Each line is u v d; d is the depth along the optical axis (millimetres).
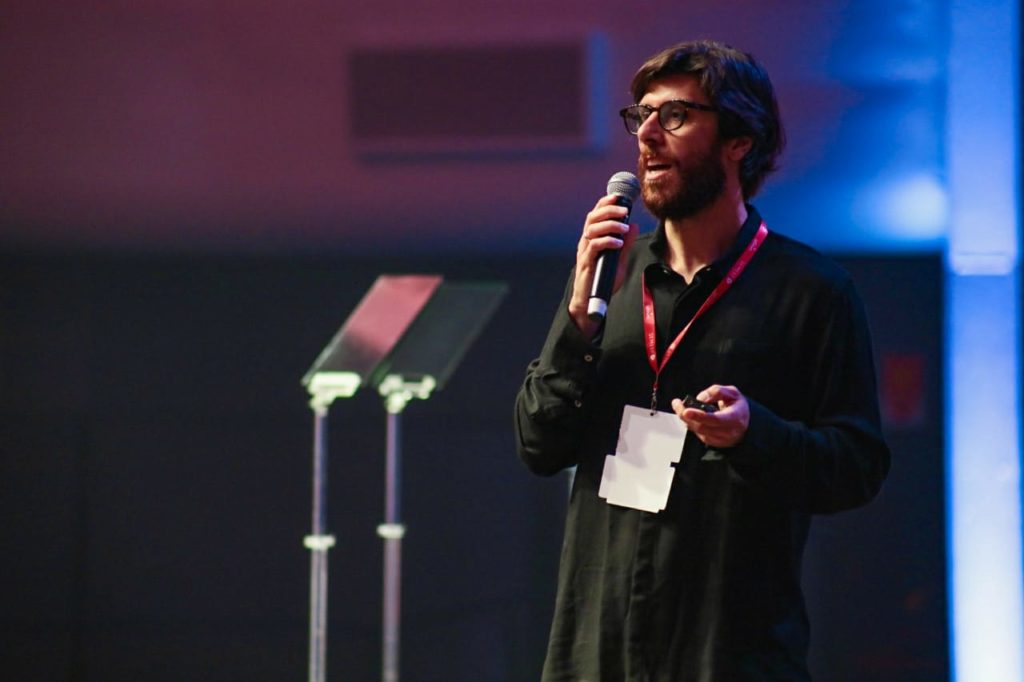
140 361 10047
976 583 9773
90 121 9375
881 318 9844
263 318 10039
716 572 3572
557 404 3686
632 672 3580
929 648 9789
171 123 9383
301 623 10008
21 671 10000
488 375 10055
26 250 9688
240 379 10047
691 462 3619
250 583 10016
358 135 9375
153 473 10062
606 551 3674
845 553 9922
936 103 9055
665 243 3906
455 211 9531
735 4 8930
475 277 9984
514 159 9383
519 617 10031
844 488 3564
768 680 3555
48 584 10000
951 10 8805
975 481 9781
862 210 9422
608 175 9344
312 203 9531
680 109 3674
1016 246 9516
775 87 9070
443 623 10031
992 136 9148
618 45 9133
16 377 10031
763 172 3891
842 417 3645
